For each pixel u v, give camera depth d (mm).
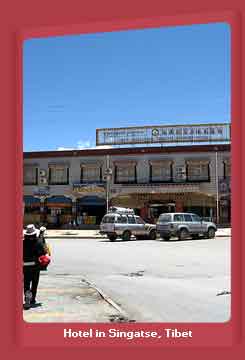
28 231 10398
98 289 12750
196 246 27922
